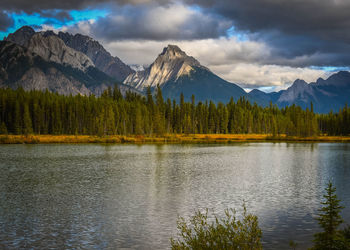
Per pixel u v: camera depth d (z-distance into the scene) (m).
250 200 36.12
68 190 41.34
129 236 24.88
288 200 36.06
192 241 18.17
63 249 22.42
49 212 31.33
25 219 29.12
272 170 59.81
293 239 24.05
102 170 59.31
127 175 53.59
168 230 26.17
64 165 66.06
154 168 62.34
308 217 29.55
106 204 34.28
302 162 72.62
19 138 132.38
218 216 29.98
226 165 67.19
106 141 142.62
